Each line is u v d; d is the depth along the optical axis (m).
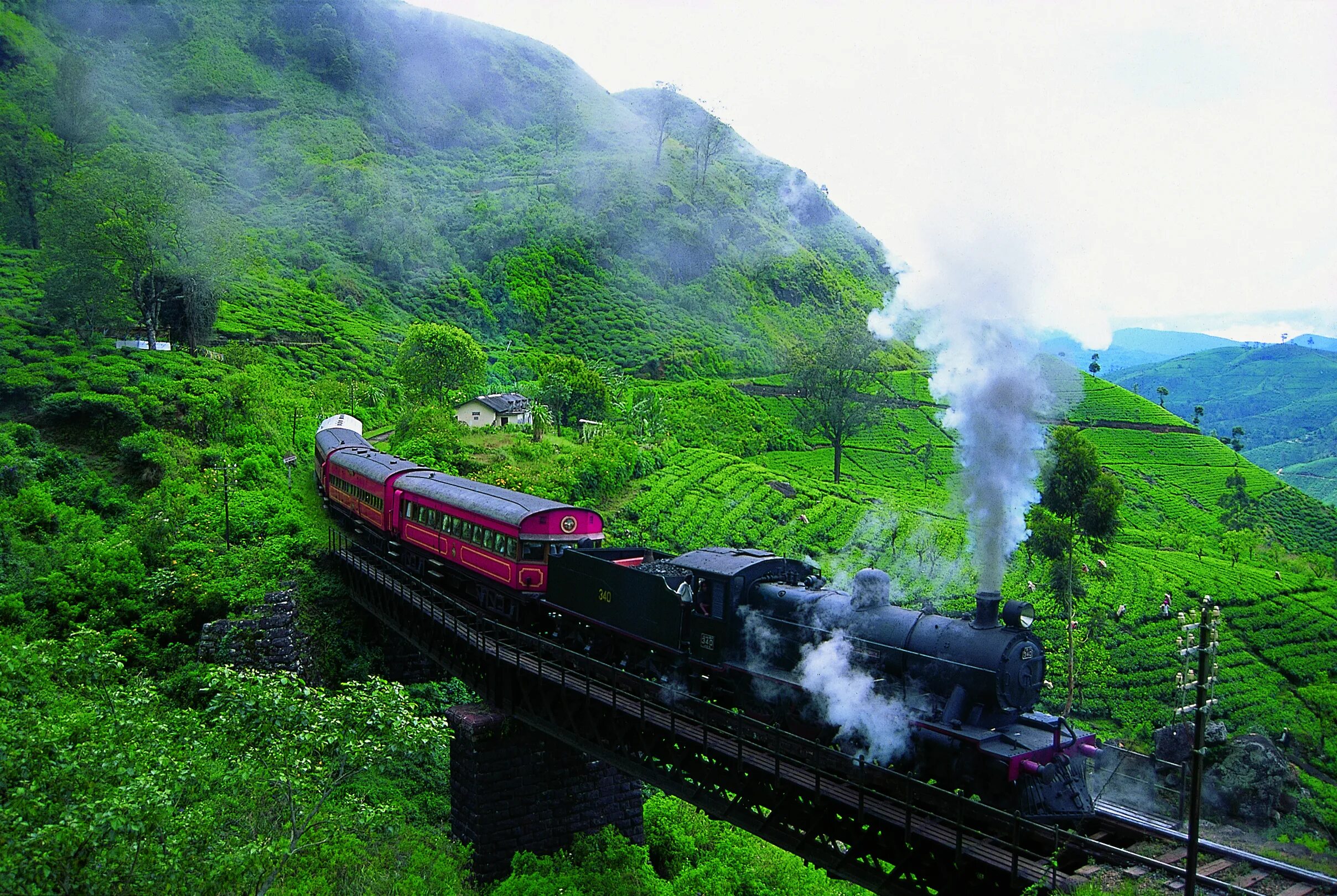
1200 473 82.19
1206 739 31.02
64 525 39.38
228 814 17.19
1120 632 44.88
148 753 15.41
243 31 164.75
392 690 18.42
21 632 32.19
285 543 39.19
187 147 128.50
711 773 19.33
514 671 25.22
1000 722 15.98
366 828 22.36
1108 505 47.31
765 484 62.41
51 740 14.31
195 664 32.25
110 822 13.20
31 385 48.00
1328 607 51.22
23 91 109.62
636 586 22.88
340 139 147.00
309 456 57.94
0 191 77.69
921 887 15.83
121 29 150.00
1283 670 44.62
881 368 89.88
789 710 19.83
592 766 27.38
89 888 13.57
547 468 52.16
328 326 85.81
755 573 20.94
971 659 16.08
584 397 69.19
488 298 113.81
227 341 72.19
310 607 36.41
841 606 18.91
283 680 17.98
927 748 16.88
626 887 24.56
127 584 35.34
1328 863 18.47
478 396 69.50
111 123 114.94
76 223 54.47
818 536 54.78
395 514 37.00
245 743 18.05
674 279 128.75
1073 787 15.45
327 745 17.97
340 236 115.00
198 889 14.87
